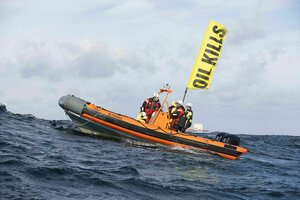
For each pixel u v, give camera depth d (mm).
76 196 8625
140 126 18219
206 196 10250
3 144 12922
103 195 9039
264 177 13930
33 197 8039
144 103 19422
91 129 19156
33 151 12727
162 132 18219
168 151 17531
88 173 10555
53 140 16109
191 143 18172
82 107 18688
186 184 11188
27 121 21703
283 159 20875
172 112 18984
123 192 9531
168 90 19203
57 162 11445
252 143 30797
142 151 16453
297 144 34406
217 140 19016
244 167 15711
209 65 19641
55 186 9109
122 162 13203
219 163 15906
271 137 43781
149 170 12523
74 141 16688
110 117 18391
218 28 19578
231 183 12172
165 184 10781
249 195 10914
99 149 15477
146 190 10008
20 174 9453
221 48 19797
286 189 12031
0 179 8812
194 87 19578
